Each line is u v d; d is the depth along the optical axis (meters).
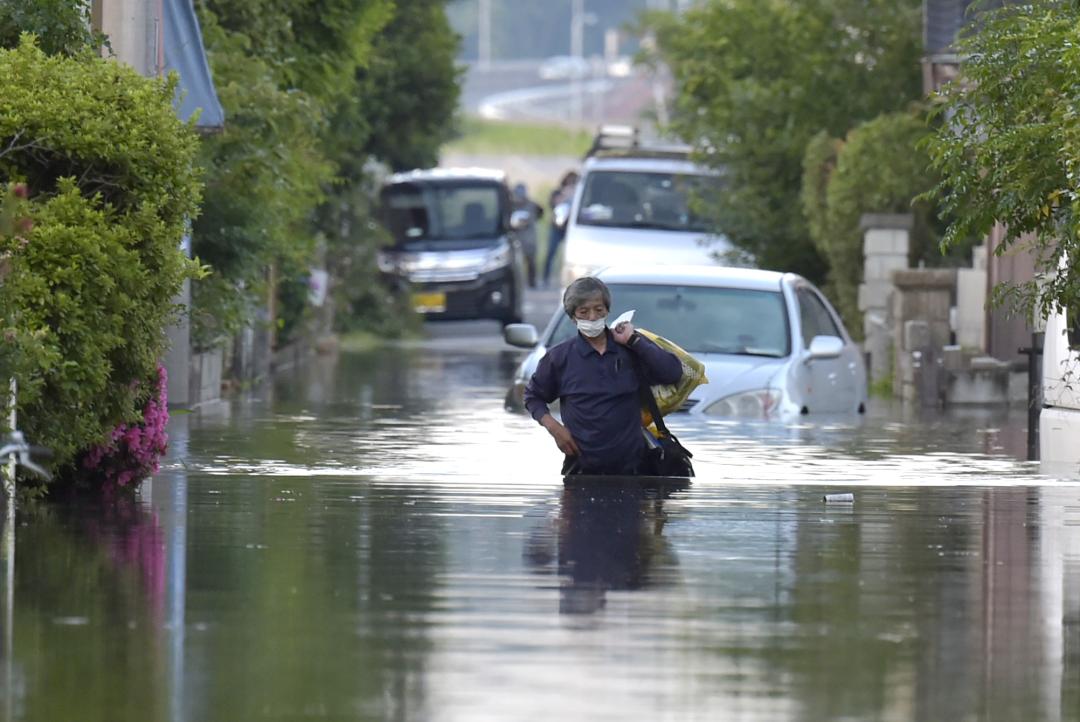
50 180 33.50
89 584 25.45
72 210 31.70
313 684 20.33
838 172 78.19
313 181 72.19
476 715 19.25
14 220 30.25
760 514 32.78
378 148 119.88
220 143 58.19
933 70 80.69
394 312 112.31
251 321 60.91
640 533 30.36
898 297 68.69
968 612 24.17
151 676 20.64
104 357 32.59
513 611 24.00
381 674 20.77
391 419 53.41
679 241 96.81
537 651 21.84
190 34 53.56
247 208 58.34
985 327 67.62
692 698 19.91
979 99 38.62
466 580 26.00
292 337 84.69
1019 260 65.38
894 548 29.11
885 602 24.78
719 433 48.34
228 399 61.81
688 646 22.14
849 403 57.97
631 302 55.75
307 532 30.16
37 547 28.47
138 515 31.94
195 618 23.42
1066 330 42.81
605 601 24.64
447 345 102.56
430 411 56.69
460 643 22.19
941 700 19.94
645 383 37.66
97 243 31.52
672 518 32.16
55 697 19.81
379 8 77.81
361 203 107.62
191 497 34.47
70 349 31.67
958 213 38.38
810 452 44.41
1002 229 65.69
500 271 119.25
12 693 19.95
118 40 45.75
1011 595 25.31
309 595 24.88
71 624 23.05
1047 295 38.88
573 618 23.58
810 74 87.06
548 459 42.19
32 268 31.27
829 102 87.56
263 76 61.75
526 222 127.00
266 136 59.69
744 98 87.88
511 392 55.78
